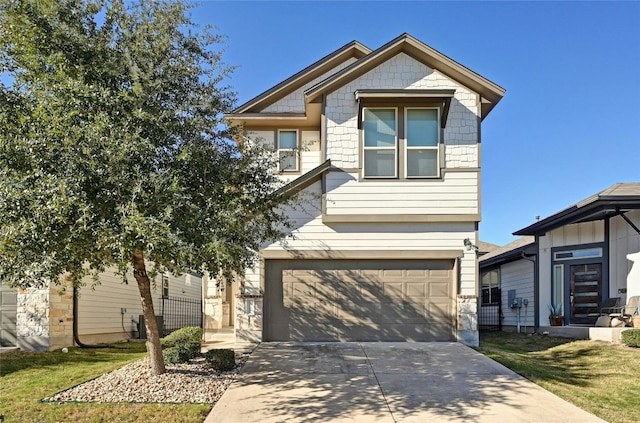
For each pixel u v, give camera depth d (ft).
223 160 23.35
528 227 50.78
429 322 36.55
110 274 44.65
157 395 21.90
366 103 37.27
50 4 19.58
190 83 22.70
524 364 29.45
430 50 37.06
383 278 36.96
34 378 25.71
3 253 17.93
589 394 23.82
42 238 17.80
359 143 37.37
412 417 19.80
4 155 17.71
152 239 17.34
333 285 36.83
